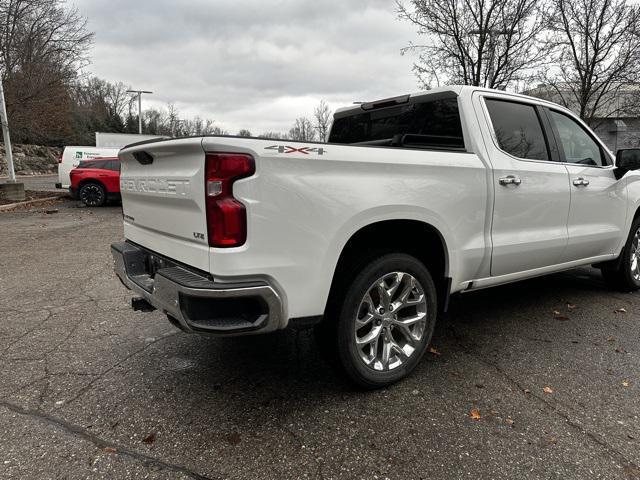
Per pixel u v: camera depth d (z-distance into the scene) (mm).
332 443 2434
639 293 5094
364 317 2877
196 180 2336
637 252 5043
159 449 2387
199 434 2510
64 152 15914
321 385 3045
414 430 2547
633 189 4762
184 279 2365
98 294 5008
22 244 7969
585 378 3141
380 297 2902
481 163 3291
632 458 2322
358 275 2746
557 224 3941
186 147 2373
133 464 2271
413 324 3098
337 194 2537
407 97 3863
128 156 3184
